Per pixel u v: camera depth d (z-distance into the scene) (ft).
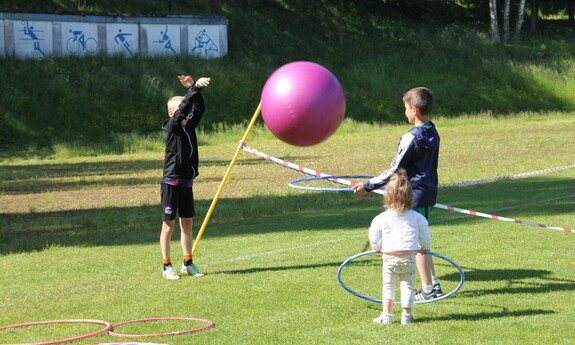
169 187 34.63
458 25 230.07
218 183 75.36
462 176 74.69
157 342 24.84
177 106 34.94
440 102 180.34
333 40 203.92
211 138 135.44
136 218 55.01
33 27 150.92
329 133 31.86
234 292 31.91
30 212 60.70
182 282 34.12
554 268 35.35
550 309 28.25
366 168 88.43
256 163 96.37
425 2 245.04
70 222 54.34
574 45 216.95
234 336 25.48
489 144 111.45
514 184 68.80
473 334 25.12
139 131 142.82
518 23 220.84
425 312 28.22
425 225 26.63
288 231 47.60
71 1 177.47
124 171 91.71
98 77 148.97
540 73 195.93
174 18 167.73
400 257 26.11
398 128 153.69
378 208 56.95
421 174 30.04
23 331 26.91
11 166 99.19
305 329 26.17
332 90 31.48
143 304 30.40
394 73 187.42
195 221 52.54
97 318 28.68
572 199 58.39
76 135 136.36
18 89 139.03
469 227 46.85
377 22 217.56
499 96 187.83
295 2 214.48
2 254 43.04
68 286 34.04
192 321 27.61
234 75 166.40
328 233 46.57
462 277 27.84
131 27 162.81
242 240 44.83
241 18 195.72
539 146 107.24
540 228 46.14
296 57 189.37
